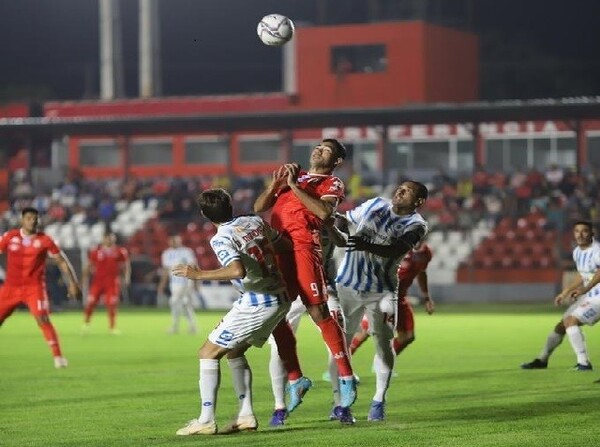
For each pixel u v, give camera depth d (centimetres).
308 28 11719
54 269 8275
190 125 9256
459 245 9094
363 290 2177
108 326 6231
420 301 8425
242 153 11512
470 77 12075
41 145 12281
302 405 2464
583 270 3212
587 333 5131
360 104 11600
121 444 1923
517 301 8525
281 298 2012
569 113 8644
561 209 8762
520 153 10700
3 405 2519
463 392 2697
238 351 2053
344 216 2230
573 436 1967
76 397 2680
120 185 10462
